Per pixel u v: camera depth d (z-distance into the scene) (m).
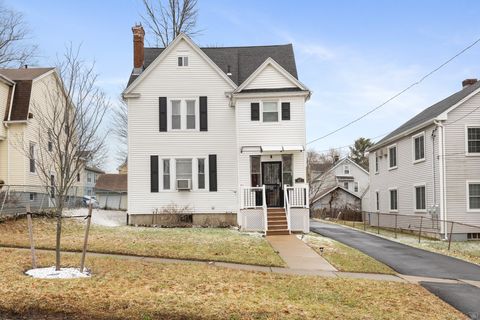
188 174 25.31
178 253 14.96
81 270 11.00
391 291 11.43
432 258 17.25
